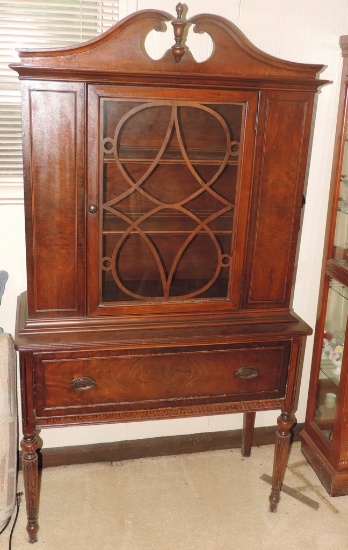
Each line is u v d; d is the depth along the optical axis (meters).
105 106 1.50
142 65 1.50
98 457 2.21
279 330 1.73
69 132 1.49
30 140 1.47
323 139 2.06
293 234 1.73
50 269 1.60
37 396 1.64
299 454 2.32
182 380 1.73
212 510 1.97
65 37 1.76
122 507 1.97
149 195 1.61
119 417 1.72
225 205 1.67
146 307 1.70
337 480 2.03
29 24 1.72
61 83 1.44
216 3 1.83
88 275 1.62
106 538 1.83
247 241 1.71
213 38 1.53
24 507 1.97
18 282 1.97
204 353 1.71
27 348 1.55
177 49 1.48
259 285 1.77
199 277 1.73
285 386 1.82
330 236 2.03
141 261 1.68
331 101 2.02
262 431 2.36
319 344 2.16
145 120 1.55
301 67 1.58
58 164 1.51
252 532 1.88
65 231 1.57
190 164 1.61
